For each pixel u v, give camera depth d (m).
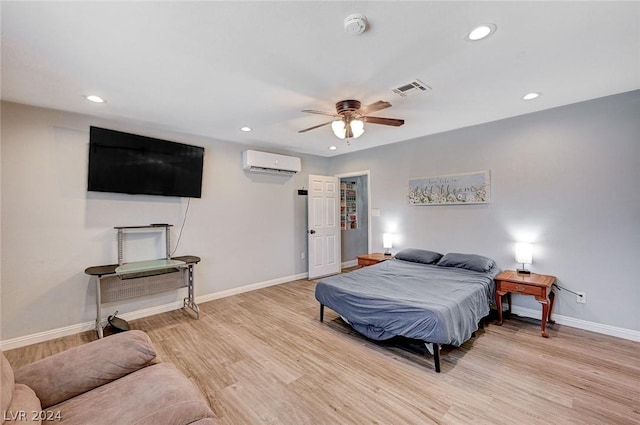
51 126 2.95
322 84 2.47
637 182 2.71
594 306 2.95
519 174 3.39
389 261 4.13
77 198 3.10
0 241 2.70
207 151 4.14
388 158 4.75
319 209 5.40
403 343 2.78
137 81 2.37
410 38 1.82
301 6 1.51
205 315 3.56
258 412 1.86
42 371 1.37
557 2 1.50
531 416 1.78
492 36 1.80
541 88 2.61
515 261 3.45
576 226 3.04
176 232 3.83
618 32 1.76
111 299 3.28
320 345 2.75
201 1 1.46
